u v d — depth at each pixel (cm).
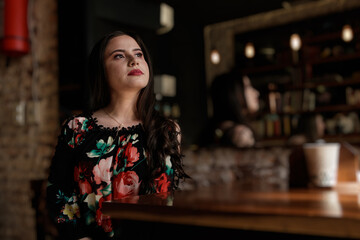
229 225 63
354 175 117
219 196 85
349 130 219
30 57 297
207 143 251
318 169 104
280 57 243
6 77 309
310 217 56
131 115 125
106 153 116
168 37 269
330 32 231
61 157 120
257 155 234
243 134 242
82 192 116
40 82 293
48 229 199
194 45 264
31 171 294
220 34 259
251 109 244
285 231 60
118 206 73
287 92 237
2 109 310
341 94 223
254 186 115
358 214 56
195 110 257
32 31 294
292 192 95
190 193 93
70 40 278
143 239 74
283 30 243
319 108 228
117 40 126
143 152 119
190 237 71
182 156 128
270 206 67
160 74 267
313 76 232
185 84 262
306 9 238
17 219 298
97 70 130
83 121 121
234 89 247
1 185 309
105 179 115
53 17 291
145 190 117
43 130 290
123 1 275
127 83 119
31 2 294
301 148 114
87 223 115
